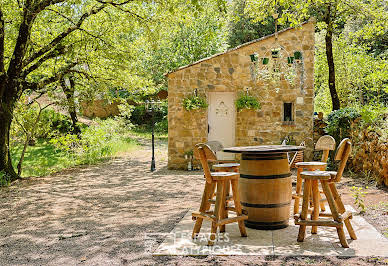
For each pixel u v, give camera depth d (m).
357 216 5.03
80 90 11.71
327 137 5.40
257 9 9.38
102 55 11.02
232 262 3.46
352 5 11.84
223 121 10.82
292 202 6.39
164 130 23.70
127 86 12.05
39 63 9.92
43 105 17.58
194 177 9.45
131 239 4.36
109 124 15.79
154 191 7.73
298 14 9.40
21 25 9.17
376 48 16.84
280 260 3.48
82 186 8.60
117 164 12.51
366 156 8.15
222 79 10.59
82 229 4.94
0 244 4.42
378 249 3.70
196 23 18.41
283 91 10.40
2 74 9.12
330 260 3.44
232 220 4.14
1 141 9.33
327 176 3.90
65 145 12.81
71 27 9.91
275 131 10.45
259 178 4.56
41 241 4.46
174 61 19.09
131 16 10.11
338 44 14.98
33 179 9.74
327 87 16.00
